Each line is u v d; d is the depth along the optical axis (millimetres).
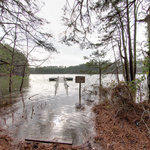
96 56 8781
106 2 2281
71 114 4320
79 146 2266
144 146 2061
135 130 2633
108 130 2793
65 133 2840
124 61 6348
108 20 2811
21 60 6457
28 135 2713
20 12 2996
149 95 4254
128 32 5352
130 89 3529
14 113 4426
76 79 5949
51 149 2127
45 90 11398
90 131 2912
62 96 8258
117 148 2072
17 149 2111
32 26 3389
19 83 16281
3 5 2719
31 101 6621
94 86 10367
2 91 9898
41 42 3812
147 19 3816
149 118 2912
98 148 2162
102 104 5082
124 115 3277
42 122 3551
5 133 2777
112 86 3957
